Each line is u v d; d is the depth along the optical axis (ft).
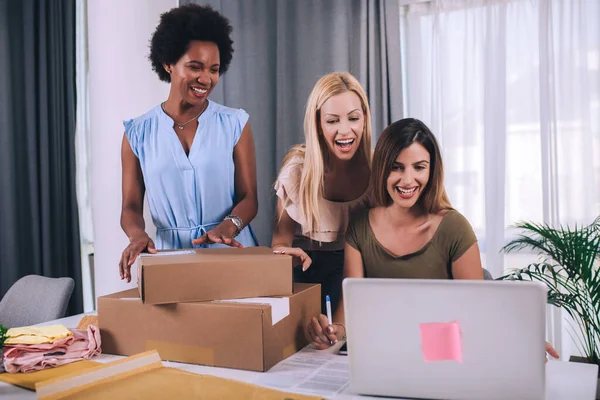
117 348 5.44
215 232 7.25
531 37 10.77
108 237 9.59
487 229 10.89
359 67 11.25
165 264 5.14
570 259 8.98
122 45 9.49
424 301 4.00
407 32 11.41
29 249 13.02
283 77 11.78
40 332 5.31
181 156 8.11
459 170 11.21
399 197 6.49
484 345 3.92
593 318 10.06
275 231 8.31
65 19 13.17
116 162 9.55
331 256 7.89
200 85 7.89
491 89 10.87
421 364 4.07
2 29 12.51
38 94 12.98
